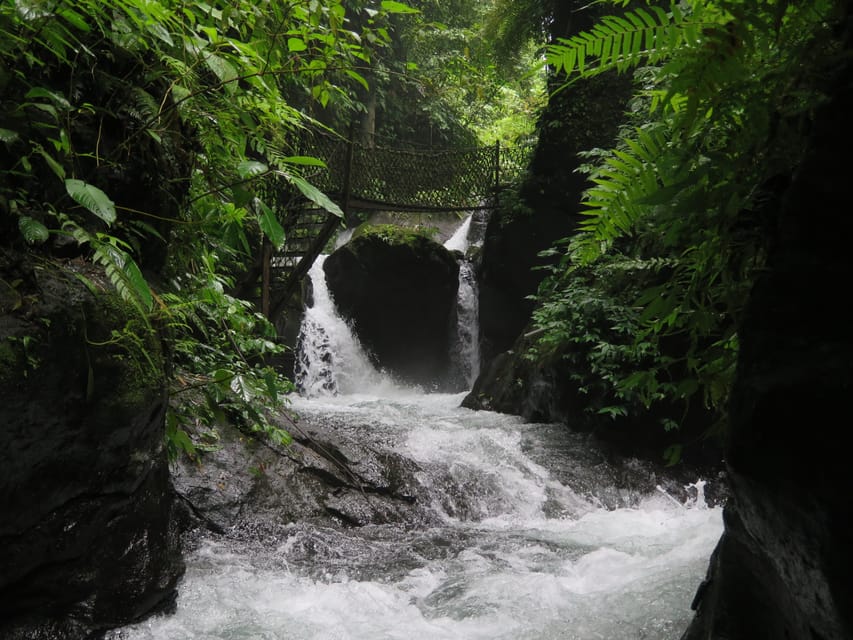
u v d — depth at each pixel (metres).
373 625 2.69
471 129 18.31
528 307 10.22
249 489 3.98
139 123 2.49
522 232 9.97
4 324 1.83
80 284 2.08
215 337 3.92
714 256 1.35
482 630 2.64
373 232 11.68
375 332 12.23
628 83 9.18
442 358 12.36
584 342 6.40
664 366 1.64
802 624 1.03
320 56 2.52
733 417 1.03
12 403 1.83
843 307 0.92
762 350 1.00
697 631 1.56
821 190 0.97
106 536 2.26
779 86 1.13
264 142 2.61
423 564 3.62
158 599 2.51
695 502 5.54
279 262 9.44
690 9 1.27
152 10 1.91
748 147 1.20
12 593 1.98
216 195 2.97
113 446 2.19
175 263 3.06
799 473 0.91
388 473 4.84
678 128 1.21
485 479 5.18
